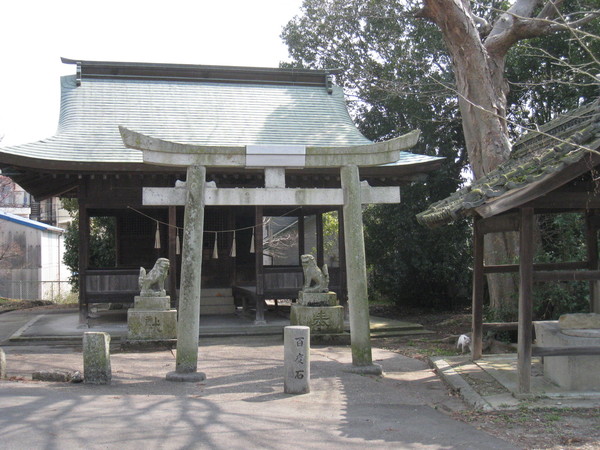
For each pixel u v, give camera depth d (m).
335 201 10.23
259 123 19.03
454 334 16.09
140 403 7.40
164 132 17.94
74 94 19.16
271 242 34.44
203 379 9.37
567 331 7.82
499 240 13.46
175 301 15.94
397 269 22.61
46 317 19.56
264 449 5.63
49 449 5.37
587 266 9.36
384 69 23.98
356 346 10.13
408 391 8.62
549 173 6.71
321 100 20.83
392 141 10.36
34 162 14.98
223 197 9.75
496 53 14.03
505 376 8.67
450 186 23.67
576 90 18.34
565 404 7.10
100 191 16.38
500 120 13.68
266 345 13.79
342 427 6.48
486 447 5.74
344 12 24.67
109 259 26.61
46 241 32.62
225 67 20.70
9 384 8.41
